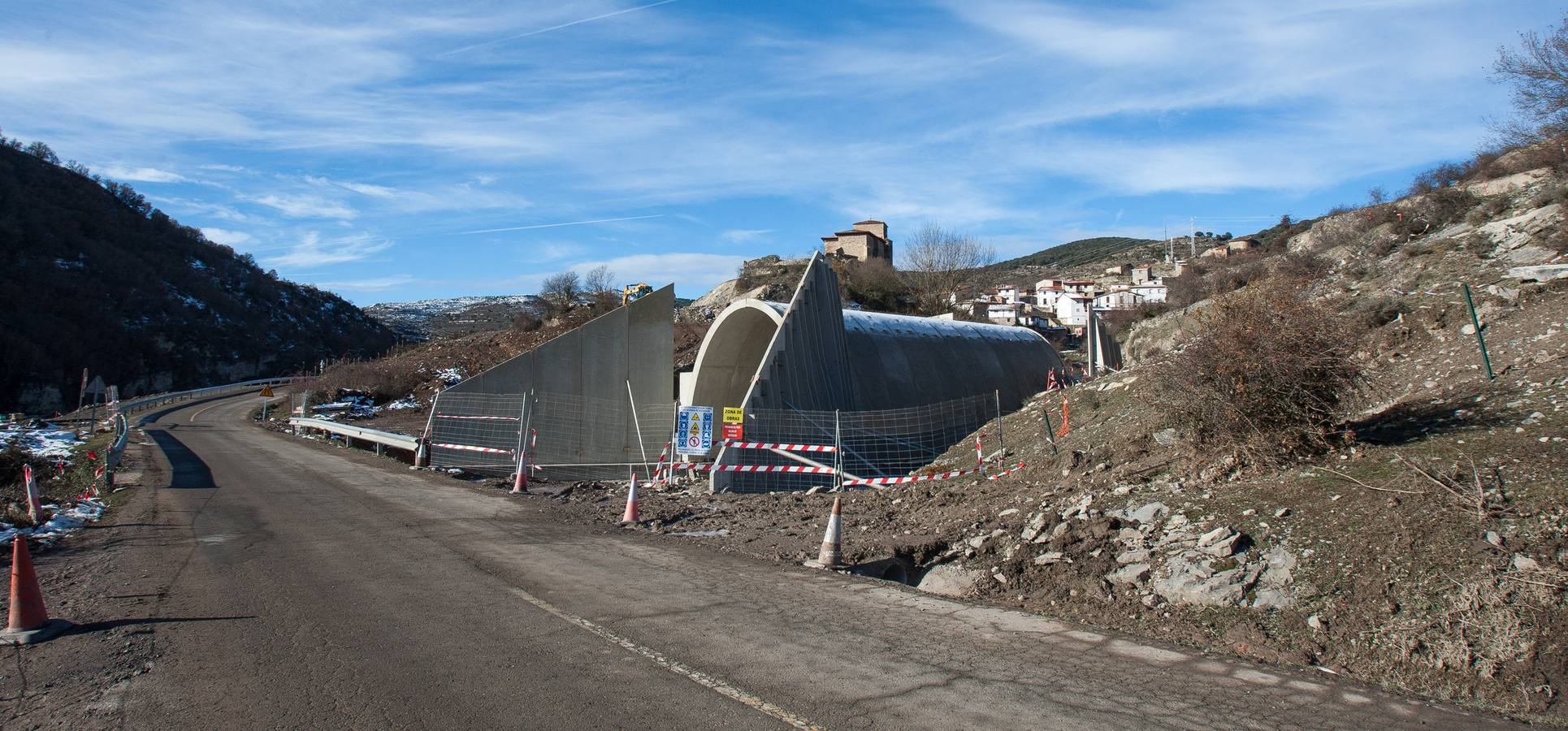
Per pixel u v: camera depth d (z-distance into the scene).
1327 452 9.27
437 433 26.44
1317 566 7.11
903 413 25.08
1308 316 9.64
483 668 5.91
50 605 7.85
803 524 12.48
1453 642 5.79
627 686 5.54
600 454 29.52
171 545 11.07
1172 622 7.07
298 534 11.91
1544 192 19.62
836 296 28.00
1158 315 35.12
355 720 4.96
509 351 63.12
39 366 77.62
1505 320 12.98
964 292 74.62
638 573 9.16
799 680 5.67
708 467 20.31
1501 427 8.54
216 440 33.25
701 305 86.88
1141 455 11.58
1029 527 9.68
